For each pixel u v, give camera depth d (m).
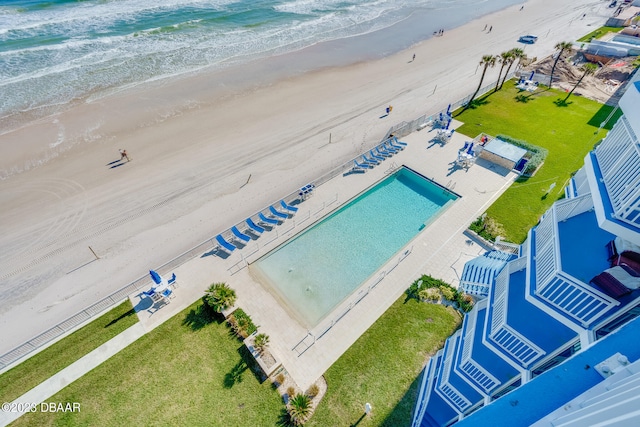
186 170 30.75
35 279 22.06
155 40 53.62
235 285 22.00
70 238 24.58
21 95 39.25
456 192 29.05
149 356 18.27
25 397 16.61
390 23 68.38
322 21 66.50
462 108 40.84
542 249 12.25
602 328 9.95
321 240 25.53
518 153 31.22
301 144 34.50
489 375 13.13
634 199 8.79
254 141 34.62
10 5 60.53
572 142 35.03
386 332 19.62
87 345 18.64
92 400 16.59
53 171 30.02
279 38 58.09
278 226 26.14
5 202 26.97
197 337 19.19
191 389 17.09
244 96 42.06
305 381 17.48
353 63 51.72
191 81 44.31
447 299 21.23
